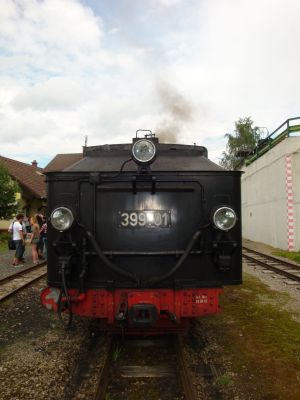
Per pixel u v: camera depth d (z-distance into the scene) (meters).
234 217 4.52
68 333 5.92
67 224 4.52
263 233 22.06
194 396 3.70
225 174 4.80
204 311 4.71
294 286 9.41
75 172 4.80
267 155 21.00
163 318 5.22
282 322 6.44
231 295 8.39
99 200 4.80
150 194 4.79
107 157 5.68
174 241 4.77
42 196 29.41
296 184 17.69
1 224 28.31
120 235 4.76
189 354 5.04
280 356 5.01
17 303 7.91
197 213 4.80
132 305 4.60
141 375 4.39
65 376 4.44
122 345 5.22
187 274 4.75
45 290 4.97
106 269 4.76
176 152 5.77
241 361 4.85
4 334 5.97
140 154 4.60
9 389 4.14
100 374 4.22
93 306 4.73
